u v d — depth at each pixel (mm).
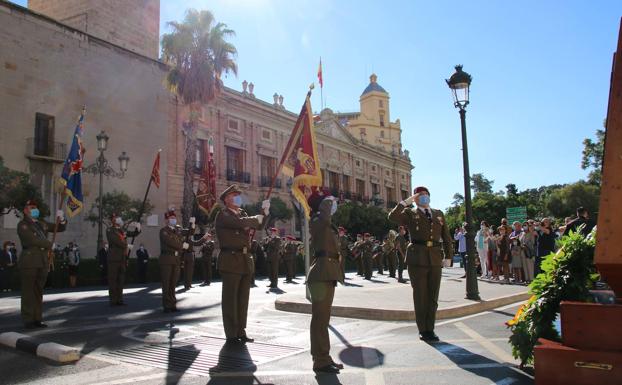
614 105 3631
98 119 29609
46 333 7871
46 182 26922
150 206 29156
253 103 41000
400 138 74250
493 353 6113
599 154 43188
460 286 14852
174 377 5199
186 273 17406
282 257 21953
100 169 22906
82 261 21828
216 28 28297
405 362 5730
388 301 10500
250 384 4918
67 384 4938
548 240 14406
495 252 18344
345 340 7160
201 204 21812
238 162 39906
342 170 54906
